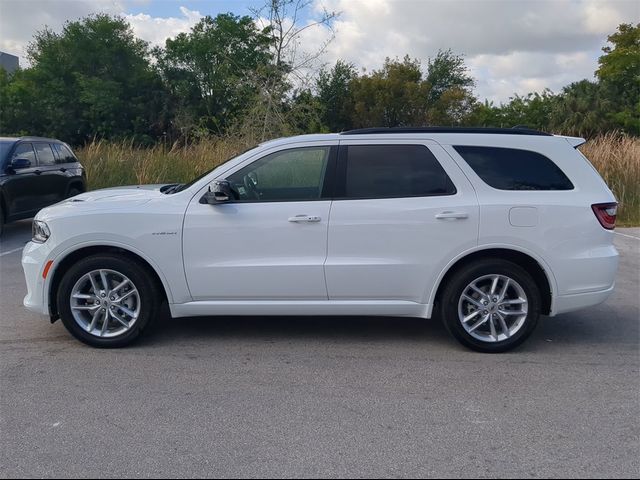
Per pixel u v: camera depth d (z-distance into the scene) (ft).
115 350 17.65
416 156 17.43
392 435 12.77
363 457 11.91
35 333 19.10
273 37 47.83
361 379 15.67
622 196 44.93
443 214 16.88
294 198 17.37
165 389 15.01
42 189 36.99
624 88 138.92
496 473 11.37
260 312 17.53
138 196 18.02
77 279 17.40
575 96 143.95
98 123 130.11
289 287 17.26
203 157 51.21
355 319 20.63
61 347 17.87
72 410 13.88
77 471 11.41
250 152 17.80
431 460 11.82
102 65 134.00
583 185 17.46
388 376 15.87
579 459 11.88
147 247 17.12
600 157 48.55
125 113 130.82
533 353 17.63
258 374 15.96
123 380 15.53
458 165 17.30
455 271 17.37
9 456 11.92
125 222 17.11
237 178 17.60
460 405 14.20
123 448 12.23
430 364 16.72
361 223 16.99
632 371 16.33
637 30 133.69
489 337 17.56
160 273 17.26
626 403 14.35
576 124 139.13
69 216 17.26
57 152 40.06
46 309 17.69
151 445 12.35
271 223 17.06
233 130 51.31
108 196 18.35
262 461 11.75
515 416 13.66
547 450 12.21
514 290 17.42
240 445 12.35
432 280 17.21
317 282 17.20
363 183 17.33
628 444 12.46
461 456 11.96
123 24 134.72
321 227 17.02
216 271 17.21
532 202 16.99
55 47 132.77
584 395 14.79
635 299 23.45
